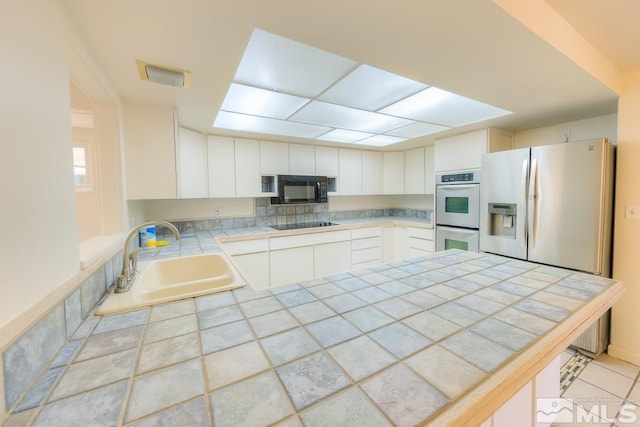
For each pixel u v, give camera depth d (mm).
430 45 1232
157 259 1675
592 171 1888
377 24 1077
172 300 1008
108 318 876
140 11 984
